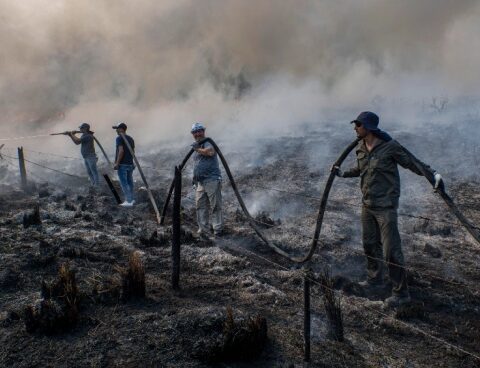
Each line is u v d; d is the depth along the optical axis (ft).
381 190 14.58
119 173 26.35
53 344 11.29
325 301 12.50
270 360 11.08
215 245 19.99
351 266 18.11
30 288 14.47
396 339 12.78
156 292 14.56
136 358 10.78
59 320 11.79
